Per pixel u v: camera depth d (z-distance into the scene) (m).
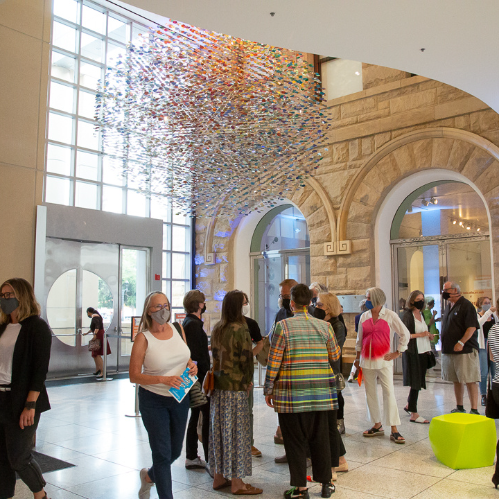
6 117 6.82
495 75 6.36
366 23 5.13
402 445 5.47
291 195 12.20
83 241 11.83
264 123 7.82
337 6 4.80
